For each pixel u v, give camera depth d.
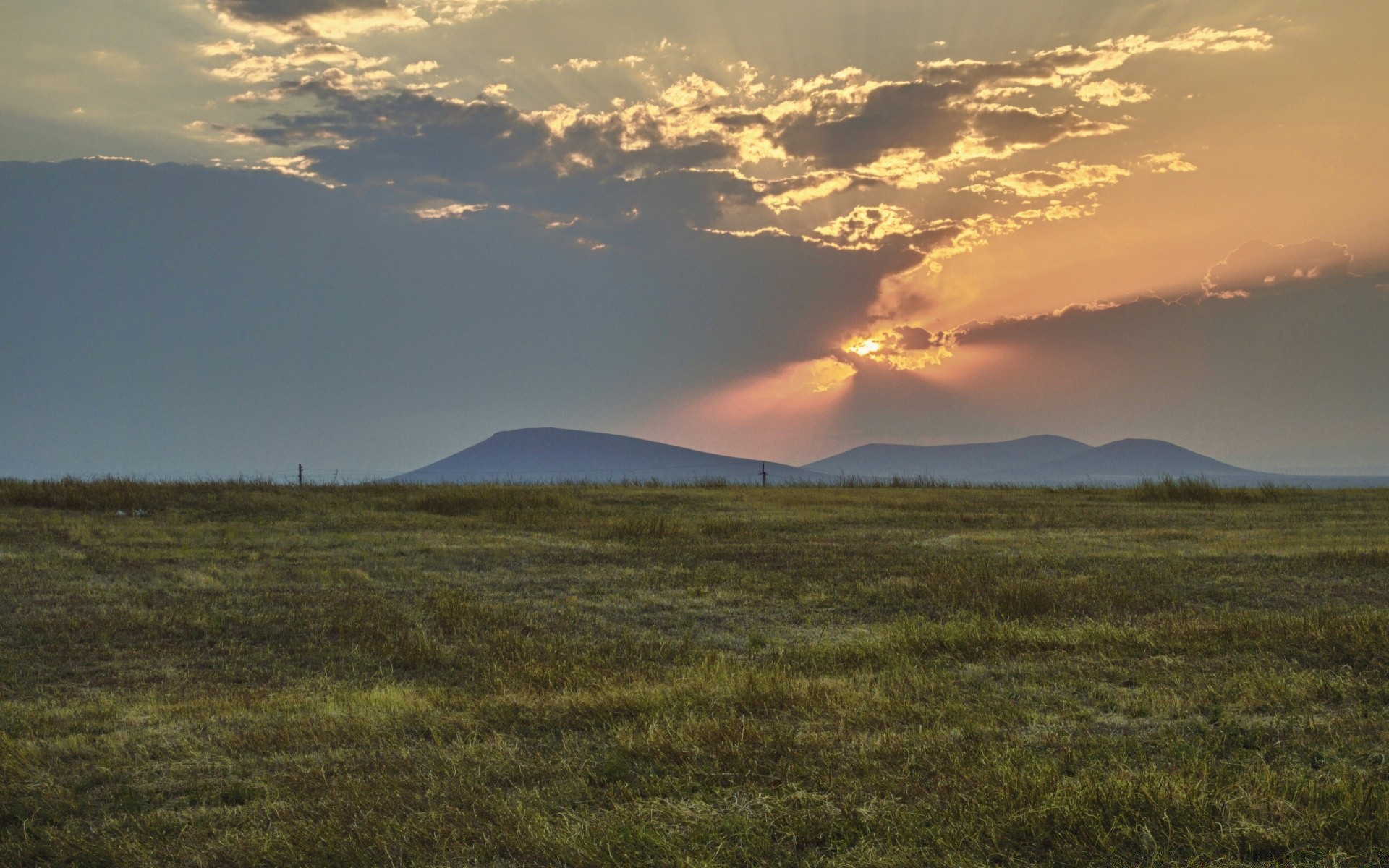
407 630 12.19
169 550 18.31
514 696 8.73
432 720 8.01
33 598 13.75
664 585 15.47
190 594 14.33
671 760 6.68
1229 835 5.23
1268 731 7.15
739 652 11.29
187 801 6.32
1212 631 10.64
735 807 5.80
